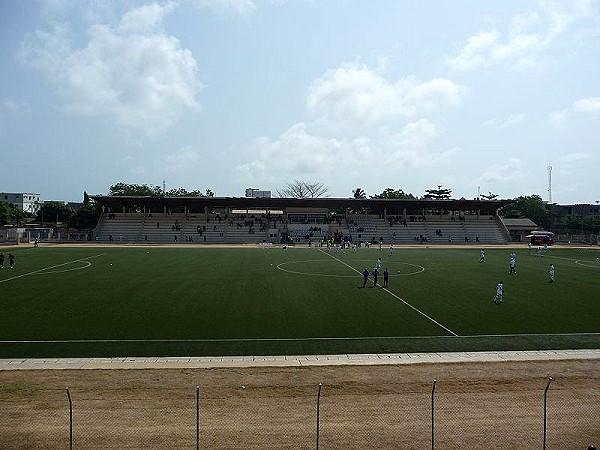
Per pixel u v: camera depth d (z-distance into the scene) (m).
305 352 22.12
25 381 18.00
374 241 104.81
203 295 36.22
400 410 15.48
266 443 13.31
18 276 46.25
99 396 16.50
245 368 19.77
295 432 13.95
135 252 75.56
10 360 20.69
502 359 21.20
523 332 25.86
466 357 21.50
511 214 152.62
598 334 25.52
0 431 13.85
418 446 13.25
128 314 29.58
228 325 26.95
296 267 55.44
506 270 54.44
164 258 65.50
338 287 40.59
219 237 106.06
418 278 46.94
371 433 13.91
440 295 37.06
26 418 14.70
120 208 117.69
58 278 44.97
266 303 33.25
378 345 23.28
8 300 33.94
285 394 16.77
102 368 19.62
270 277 46.38
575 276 49.53
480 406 15.89
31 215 163.88
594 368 20.02
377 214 121.94
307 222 116.00
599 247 99.00
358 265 58.25
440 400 16.36
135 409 15.39
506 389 17.47
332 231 111.12
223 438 13.53
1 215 122.94
